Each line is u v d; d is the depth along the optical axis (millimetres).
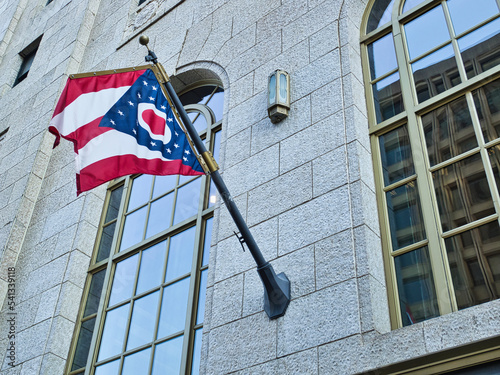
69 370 7566
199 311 6688
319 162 6113
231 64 8375
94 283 8391
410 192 5613
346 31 7059
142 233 8375
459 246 4988
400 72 6504
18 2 16703
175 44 9852
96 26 12844
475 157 5309
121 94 6434
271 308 5426
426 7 6809
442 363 4164
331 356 4773
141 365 6805
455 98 5805
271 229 6043
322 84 6785
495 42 5930
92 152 6160
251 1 8977
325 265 5340
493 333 4070
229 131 7484
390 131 6199
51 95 11758
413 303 5023
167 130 6324
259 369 5164
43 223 9562
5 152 11594
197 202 7906
